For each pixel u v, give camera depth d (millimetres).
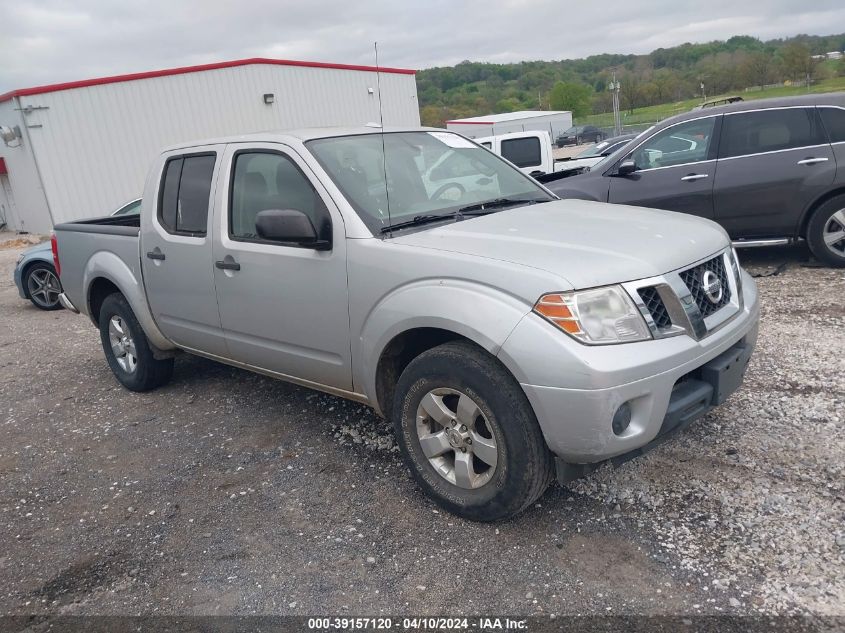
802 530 2910
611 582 2738
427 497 3486
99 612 2889
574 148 41062
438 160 4297
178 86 21844
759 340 5199
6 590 3104
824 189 6797
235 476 3955
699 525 3031
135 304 5059
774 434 3727
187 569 3121
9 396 5938
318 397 5035
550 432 2812
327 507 3514
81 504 3836
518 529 3152
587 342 2738
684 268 3080
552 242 3168
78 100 20203
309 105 24781
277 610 2781
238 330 4285
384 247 3359
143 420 4973
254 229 4074
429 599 2756
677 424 2988
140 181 21562
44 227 21859
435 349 3160
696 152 7363
